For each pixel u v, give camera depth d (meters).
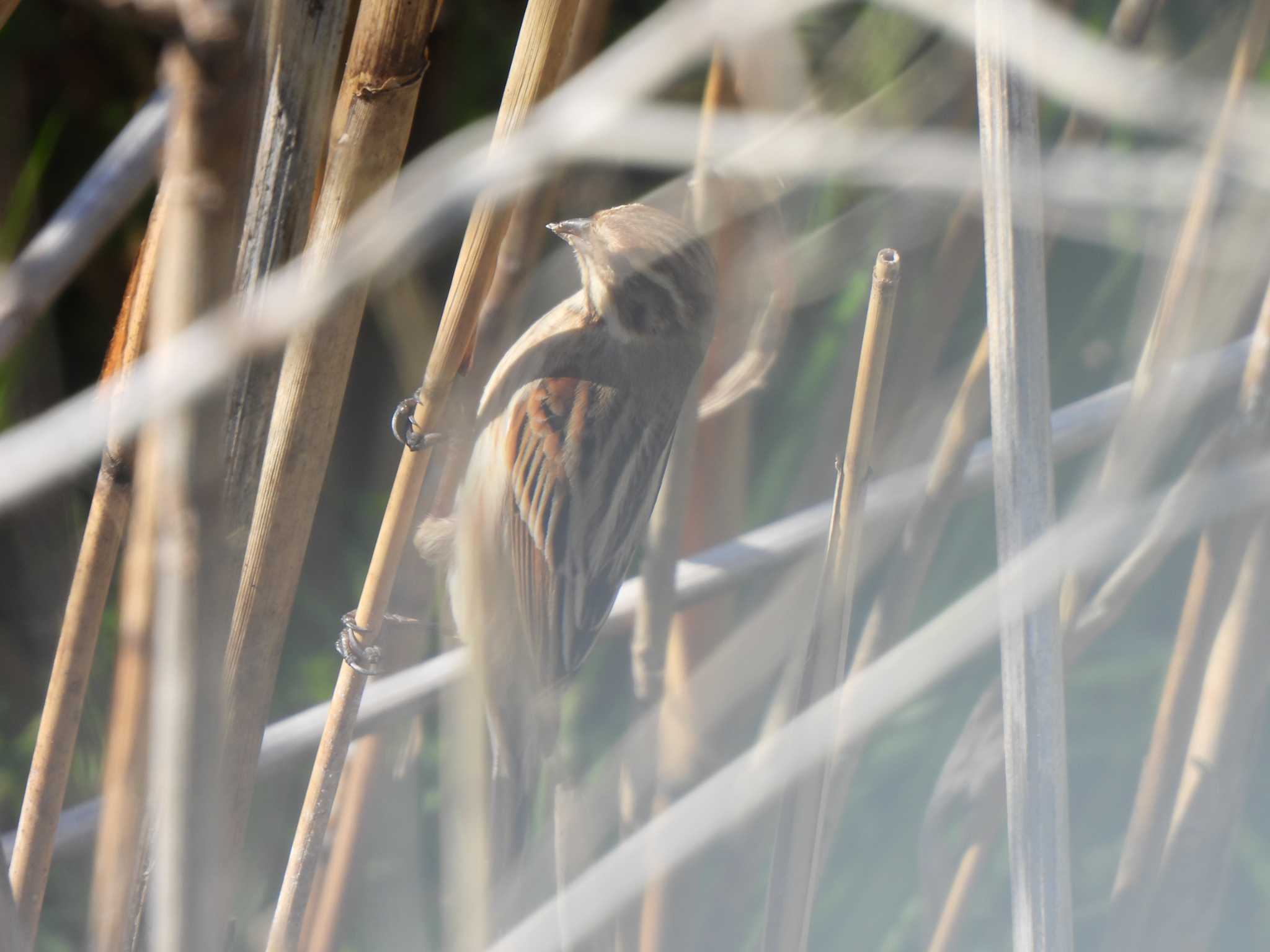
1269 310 1.49
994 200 1.44
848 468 1.46
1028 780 1.44
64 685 1.44
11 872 1.44
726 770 1.50
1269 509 1.50
